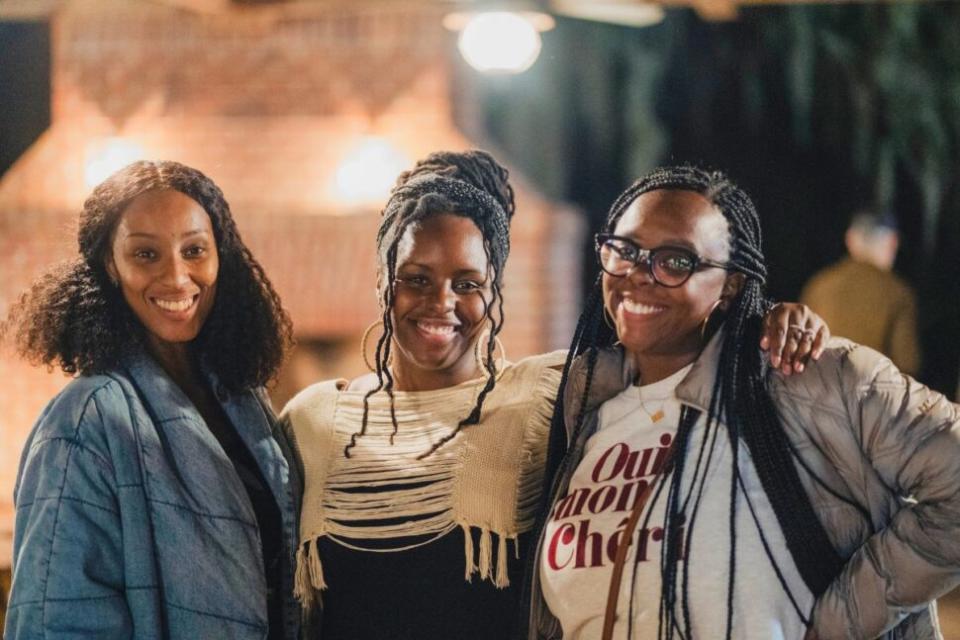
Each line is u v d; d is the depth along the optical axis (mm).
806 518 2816
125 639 3010
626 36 8320
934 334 8898
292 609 3326
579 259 6699
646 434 2980
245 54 6504
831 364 2842
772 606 2785
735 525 2814
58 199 6465
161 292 3143
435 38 6438
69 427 3027
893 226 7199
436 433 3359
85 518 2988
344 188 6414
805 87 8172
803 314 2943
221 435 3365
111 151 6512
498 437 3334
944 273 8828
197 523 3098
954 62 8156
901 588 2736
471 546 3236
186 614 3057
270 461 3330
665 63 8414
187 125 6520
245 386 3350
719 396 2912
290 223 6402
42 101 7637
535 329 6477
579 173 8547
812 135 8547
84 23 6535
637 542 2867
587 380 3119
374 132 6457
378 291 3459
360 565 3283
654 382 3051
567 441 3195
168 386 3174
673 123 8555
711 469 2867
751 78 8391
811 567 2822
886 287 7125
